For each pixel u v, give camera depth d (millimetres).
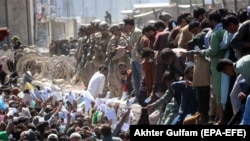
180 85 19828
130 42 26484
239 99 17047
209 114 19578
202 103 19578
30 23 69250
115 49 27219
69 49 55156
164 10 57562
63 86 33562
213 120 19500
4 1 67812
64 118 23984
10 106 27109
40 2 88000
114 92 27484
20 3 68250
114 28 27406
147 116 20312
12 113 24875
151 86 23078
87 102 24609
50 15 85375
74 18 84312
